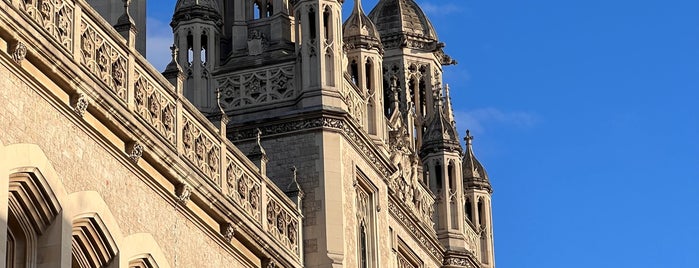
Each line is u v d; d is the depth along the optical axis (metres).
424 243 52.78
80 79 32.22
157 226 35.50
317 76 45.22
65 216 31.70
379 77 49.75
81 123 32.69
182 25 46.47
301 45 45.50
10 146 30.14
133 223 34.50
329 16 45.88
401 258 50.81
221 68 46.12
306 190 44.41
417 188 52.94
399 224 50.56
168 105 36.12
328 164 44.53
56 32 31.77
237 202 38.84
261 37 46.66
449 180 55.53
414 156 52.88
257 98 45.59
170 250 35.91
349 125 45.59
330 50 45.56
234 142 45.22
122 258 33.75
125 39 34.56
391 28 58.09
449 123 56.38
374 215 47.31
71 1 32.38
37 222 31.45
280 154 44.88
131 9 43.88
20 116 30.62
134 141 34.34
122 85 34.19
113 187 33.84
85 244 33.03
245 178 39.59
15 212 31.12
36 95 31.23
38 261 31.36
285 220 41.94
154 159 35.12
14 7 30.25
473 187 58.31
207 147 37.75
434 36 58.91
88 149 32.97
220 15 47.09
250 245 39.38
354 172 45.88
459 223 55.03
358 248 46.03
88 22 32.97
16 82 30.59
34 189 31.06
